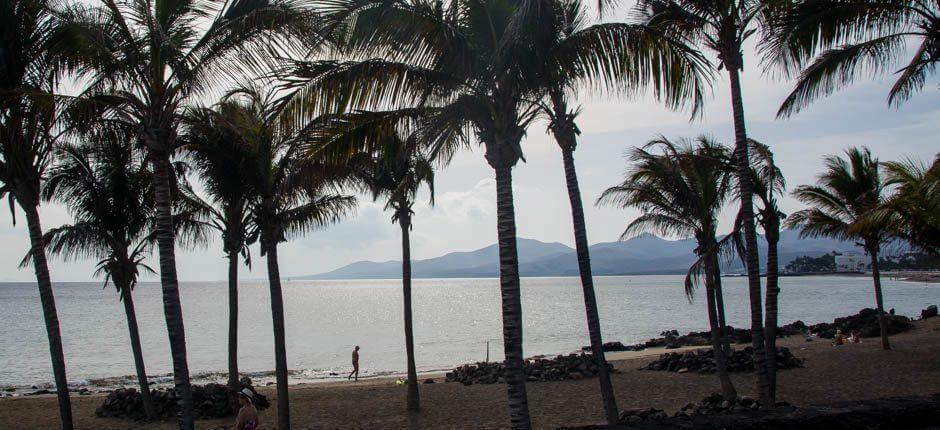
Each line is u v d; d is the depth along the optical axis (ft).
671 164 52.24
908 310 247.29
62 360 39.75
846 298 384.06
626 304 383.04
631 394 67.87
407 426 56.65
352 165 48.65
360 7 26.48
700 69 30.09
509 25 26.53
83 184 51.52
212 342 180.55
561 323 239.09
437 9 28.32
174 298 34.01
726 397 52.21
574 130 33.96
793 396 59.93
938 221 46.73
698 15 39.83
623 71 30.12
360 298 583.17
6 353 156.25
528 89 30.19
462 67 28.68
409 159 50.88
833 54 41.22
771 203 45.03
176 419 60.34
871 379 67.15
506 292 29.32
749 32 39.63
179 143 42.22
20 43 34.40
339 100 28.40
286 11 30.25
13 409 68.13
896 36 38.40
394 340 187.62
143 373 60.34
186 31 34.04
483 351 156.56
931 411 28.55
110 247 55.26
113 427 58.29
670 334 165.68
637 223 56.39
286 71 28.78
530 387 75.31
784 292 495.00
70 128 36.73
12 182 37.88
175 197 51.70
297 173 43.52
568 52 29.78
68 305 406.41
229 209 58.03
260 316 303.07
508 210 29.60
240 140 43.68
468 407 64.59
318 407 67.05
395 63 28.40
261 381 105.60
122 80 34.32
